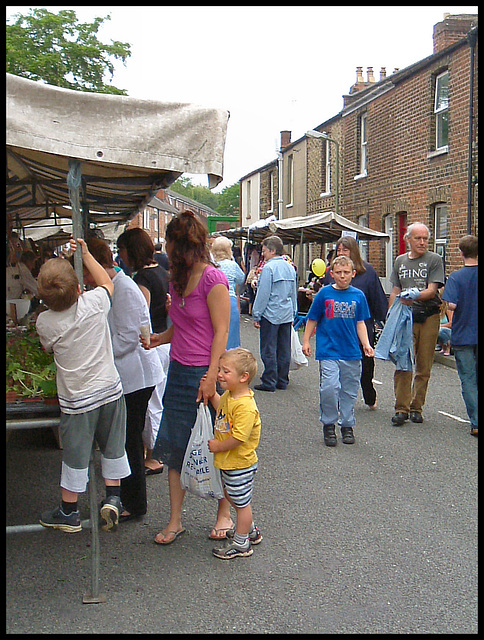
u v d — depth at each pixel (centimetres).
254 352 1349
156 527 483
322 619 359
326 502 532
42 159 479
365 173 1872
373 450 675
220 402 432
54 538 464
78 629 346
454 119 1362
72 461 384
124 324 459
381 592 389
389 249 1738
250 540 451
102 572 411
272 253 976
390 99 1673
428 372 775
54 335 378
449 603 377
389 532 475
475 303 700
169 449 449
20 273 882
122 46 2269
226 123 395
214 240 799
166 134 385
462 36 1530
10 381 425
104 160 376
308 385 1039
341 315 682
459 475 598
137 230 566
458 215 1363
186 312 439
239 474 425
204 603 375
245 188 3794
